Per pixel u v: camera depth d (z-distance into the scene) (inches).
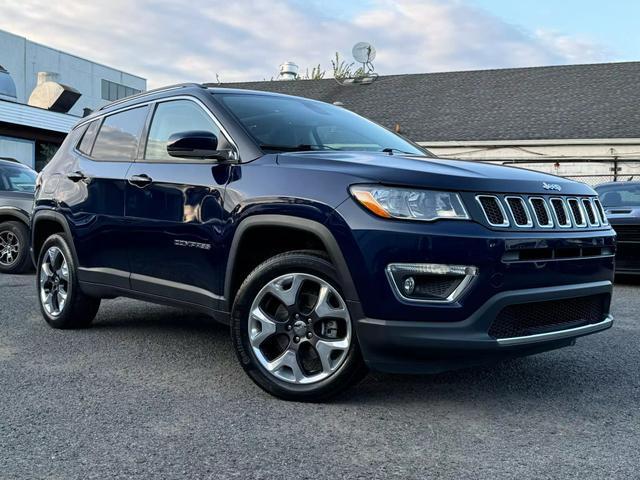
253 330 140.9
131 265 175.6
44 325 213.3
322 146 160.1
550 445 116.3
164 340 193.5
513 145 729.6
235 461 108.7
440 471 105.4
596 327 142.7
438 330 121.9
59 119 790.5
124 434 120.1
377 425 125.2
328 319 133.6
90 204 188.9
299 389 135.9
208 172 154.2
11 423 125.4
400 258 122.6
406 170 128.4
